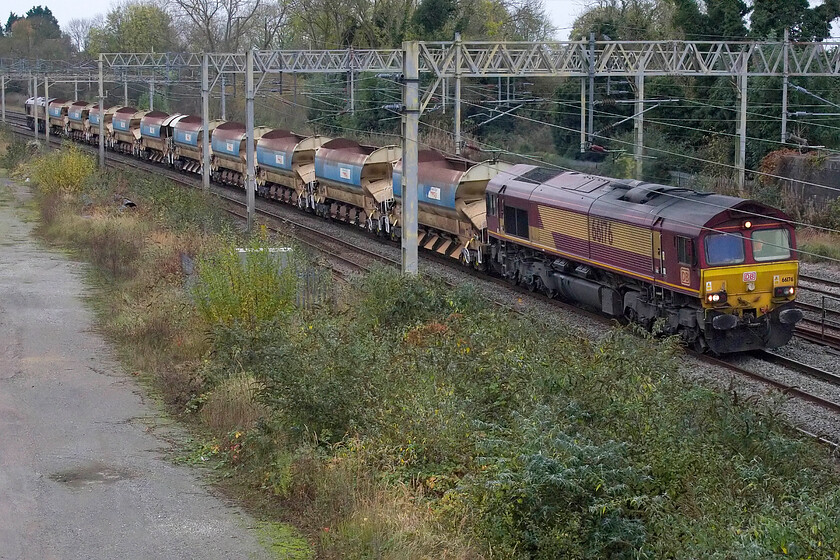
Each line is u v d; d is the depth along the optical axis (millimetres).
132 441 13031
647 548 9211
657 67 32156
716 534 9227
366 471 11102
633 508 9914
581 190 24000
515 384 13211
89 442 12875
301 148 39688
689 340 20219
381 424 12172
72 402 14766
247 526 10250
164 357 17328
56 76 71375
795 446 12289
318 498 10625
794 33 43656
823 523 8945
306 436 12320
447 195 29125
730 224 19344
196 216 32406
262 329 16031
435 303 19703
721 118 43156
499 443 10750
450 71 24469
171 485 11414
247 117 32781
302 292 21266
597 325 22641
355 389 12828
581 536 9438
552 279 25156
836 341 20859
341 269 28453
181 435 13445
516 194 26203
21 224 36219
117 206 36750
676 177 41531
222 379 15000
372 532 9547
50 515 10234
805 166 37094
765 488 10734
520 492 9711
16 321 20469
